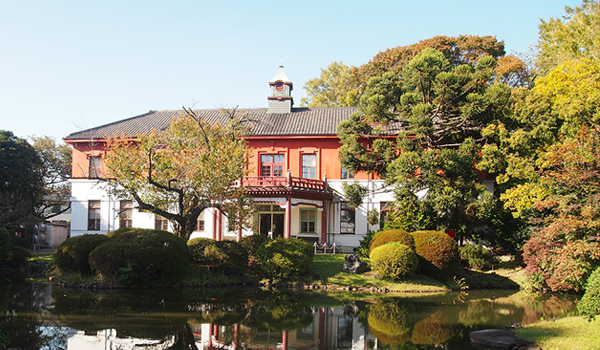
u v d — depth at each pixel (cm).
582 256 1196
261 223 2831
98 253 1798
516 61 3434
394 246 1992
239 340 1062
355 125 2461
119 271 1777
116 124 3092
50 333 1061
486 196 2100
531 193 1900
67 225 3716
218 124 2145
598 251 1126
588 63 1917
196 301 1545
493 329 1175
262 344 1035
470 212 2123
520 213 1983
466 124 2261
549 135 1933
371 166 2366
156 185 1905
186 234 2052
